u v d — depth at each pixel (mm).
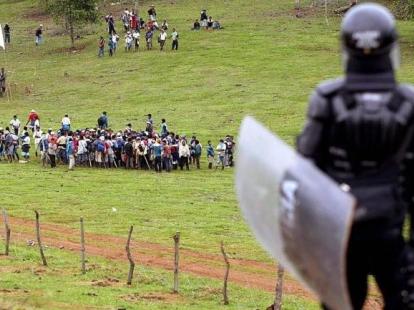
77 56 158000
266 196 9117
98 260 49750
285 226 8914
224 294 41469
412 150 9383
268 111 115500
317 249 8609
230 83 132125
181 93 128875
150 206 69000
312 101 9477
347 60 9484
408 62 133000
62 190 75875
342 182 9367
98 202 70438
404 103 9188
